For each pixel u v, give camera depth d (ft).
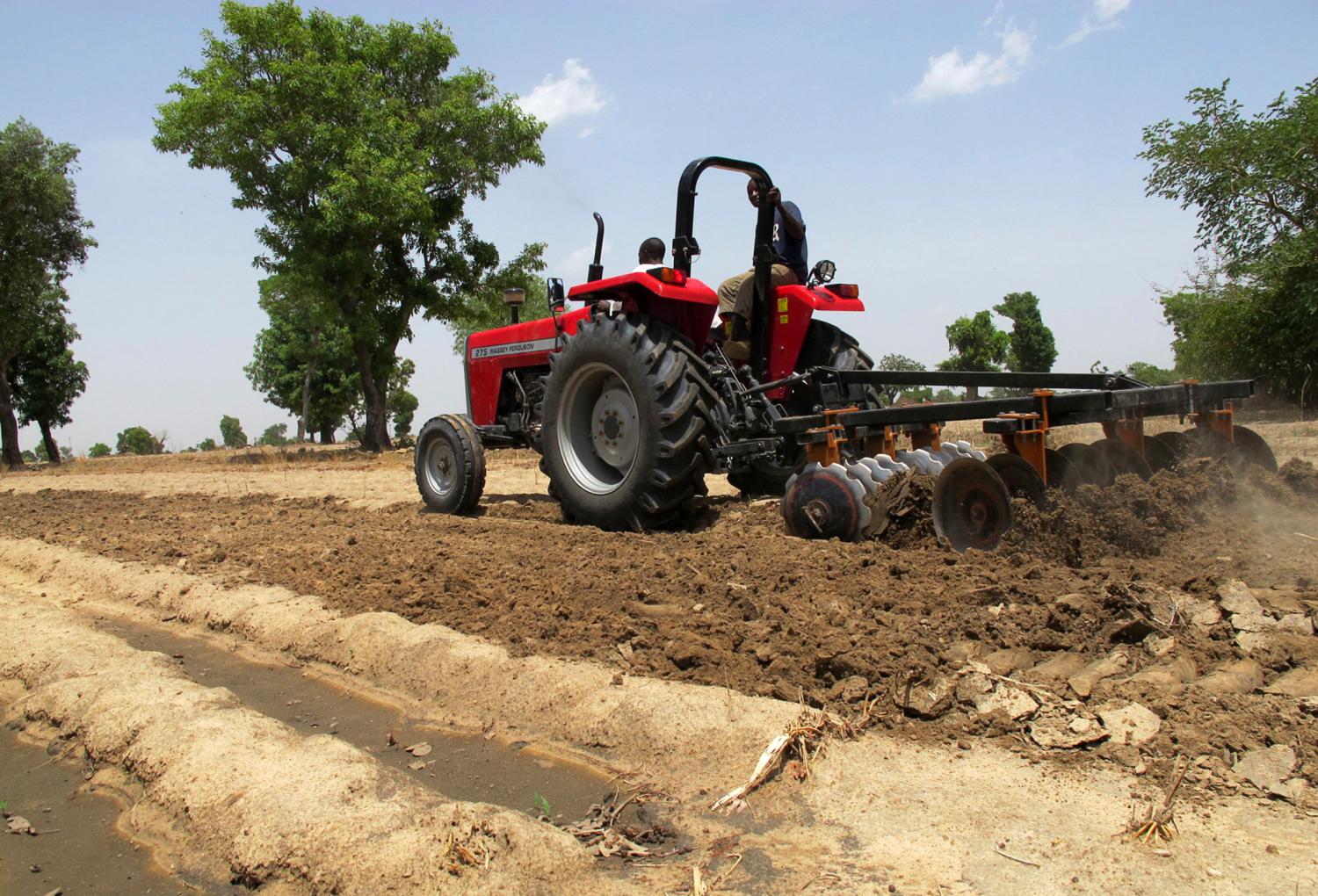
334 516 25.75
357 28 68.54
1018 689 9.48
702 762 9.02
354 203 61.62
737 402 19.65
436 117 67.46
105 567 19.92
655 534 18.60
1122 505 14.28
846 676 10.17
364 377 70.95
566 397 21.06
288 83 61.31
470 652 12.16
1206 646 10.21
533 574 15.64
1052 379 17.33
